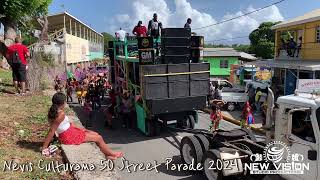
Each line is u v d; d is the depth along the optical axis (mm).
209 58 44438
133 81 14859
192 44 14570
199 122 16516
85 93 18547
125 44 16109
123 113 14859
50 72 24672
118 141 12750
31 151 7867
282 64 21797
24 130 9484
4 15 21000
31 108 12531
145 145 12109
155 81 12867
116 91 17031
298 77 20406
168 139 12898
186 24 14914
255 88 21703
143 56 12961
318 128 6160
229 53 45188
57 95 7691
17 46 15320
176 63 13766
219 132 8703
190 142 8820
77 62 43625
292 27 24516
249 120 15852
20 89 15758
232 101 20453
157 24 15344
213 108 14273
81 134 7805
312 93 7047
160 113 13055
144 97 12914
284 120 6906
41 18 32469
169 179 8609
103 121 16297
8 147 7895
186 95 13508
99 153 8031
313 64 19422
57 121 7652
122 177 8703
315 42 22031
